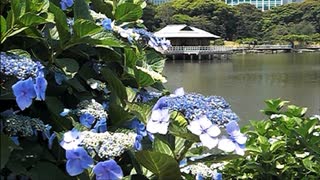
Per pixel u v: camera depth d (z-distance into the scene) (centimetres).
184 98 170
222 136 162
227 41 7800
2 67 136
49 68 173
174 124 165
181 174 169
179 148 175
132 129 173
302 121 295
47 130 153
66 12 212
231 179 280
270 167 274
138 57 222
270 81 3238
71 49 188
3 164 121
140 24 261
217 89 2733
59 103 165
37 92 139
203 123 160
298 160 279
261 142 273
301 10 8219
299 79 3378
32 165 149
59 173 150
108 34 181
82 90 180
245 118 1318
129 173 171
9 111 149
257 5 9550
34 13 158
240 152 161
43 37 174
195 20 7331
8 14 156
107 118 182
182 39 6297
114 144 145
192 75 3716
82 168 142
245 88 2786
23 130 143
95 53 199
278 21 8225
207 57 6147
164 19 6931
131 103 175
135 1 258
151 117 164
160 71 235
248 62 5628
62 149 159
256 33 8075
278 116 300
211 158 173
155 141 170
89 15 193
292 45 7950
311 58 6394
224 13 7738
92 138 145
